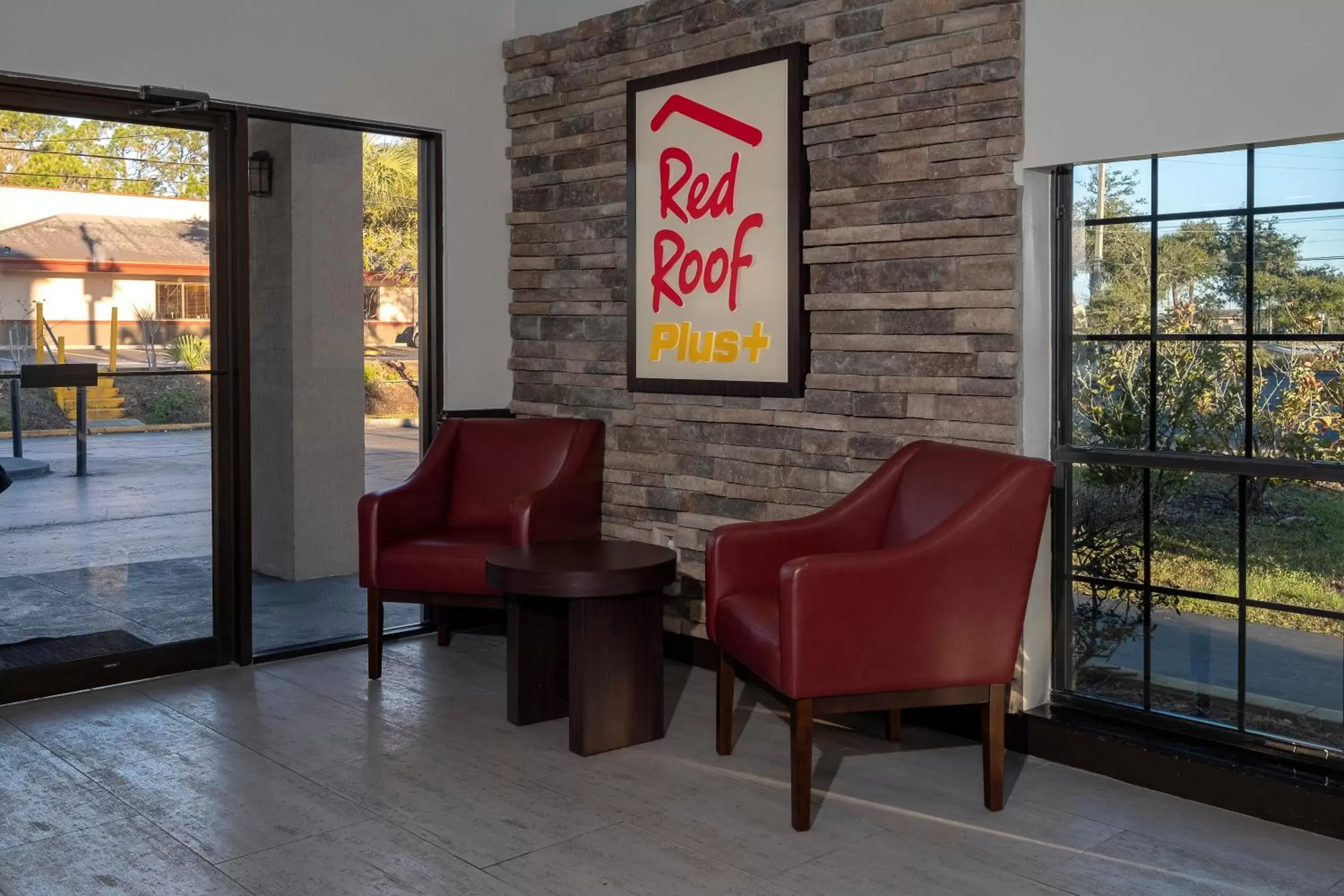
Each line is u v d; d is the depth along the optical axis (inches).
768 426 171.3
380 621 174.6
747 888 108.4
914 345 152.3
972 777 136.7
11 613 165.3
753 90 168.2
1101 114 135.0
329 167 191.5
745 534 142.2
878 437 157.6
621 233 190.5
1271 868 112.7
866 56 155.2
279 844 117.7
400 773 137.0
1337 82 117.3
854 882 109.8
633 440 189.9
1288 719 131.1
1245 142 124.5
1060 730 140.9
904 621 122.5
